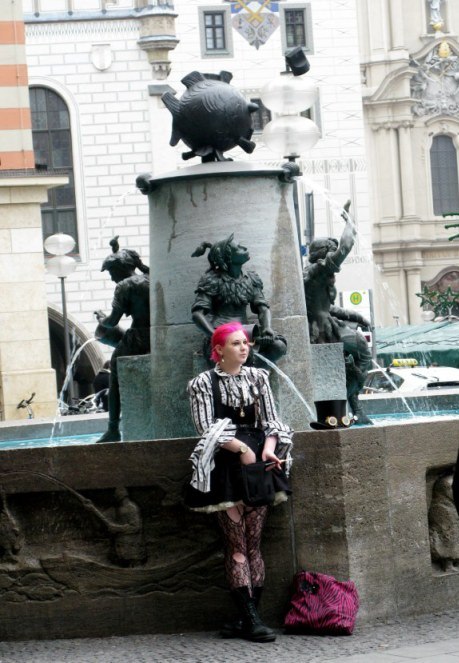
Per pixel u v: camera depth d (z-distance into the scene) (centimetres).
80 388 8188
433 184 13050
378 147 12962
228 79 1831
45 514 1382
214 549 1359
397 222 12862
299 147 2952
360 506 1347
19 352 5097
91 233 8200
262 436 1305
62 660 1280
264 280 1719
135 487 1366
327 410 1384
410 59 12962
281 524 1355
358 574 1343
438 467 1421
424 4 13038
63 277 4694
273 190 1738
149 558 1370
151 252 1769
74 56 8225
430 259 13038
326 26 10206
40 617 1377
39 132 8219
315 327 2000
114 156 8244
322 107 10262
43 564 1377
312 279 1984
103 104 8225
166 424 1752
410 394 2653
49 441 2495
